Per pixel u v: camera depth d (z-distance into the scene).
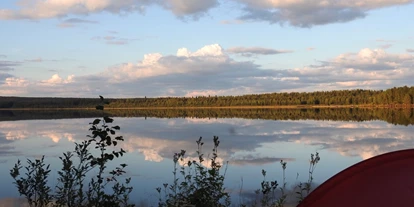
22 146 20.86
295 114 75.62
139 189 8.81
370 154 16.39
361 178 2.91
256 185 9.36
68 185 5.20
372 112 77.12
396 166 2.88
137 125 42.44
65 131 32.81
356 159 14.85
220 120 53.59
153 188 8.92
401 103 104.19
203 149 18.23
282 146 19.44
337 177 3.00
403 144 20.58
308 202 3.01
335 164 13.47
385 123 40.91
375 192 2.77
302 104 142.12
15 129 36.91
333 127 35.28
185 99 164.50
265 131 30.64
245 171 11.55
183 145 20.42
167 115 81.62
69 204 5.00
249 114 80.31
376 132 28.92
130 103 164.50
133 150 17.97
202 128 35.88
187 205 4.79
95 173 10.55
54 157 15.61
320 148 18.52
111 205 4.97
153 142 22.23
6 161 14.66
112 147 19.20
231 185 9.38
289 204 6.63
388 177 2.83
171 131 32.12
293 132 29.34
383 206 2.67
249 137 25.00
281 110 108.75
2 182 10.01
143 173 11.32
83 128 36.69
